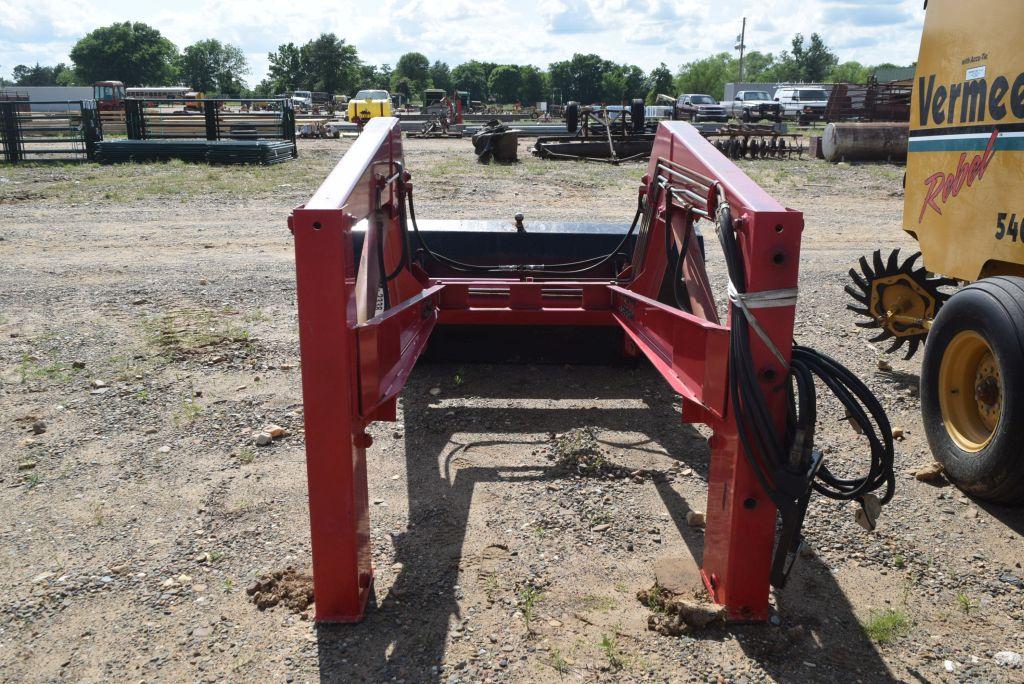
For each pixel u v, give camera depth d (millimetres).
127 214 12859
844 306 7574
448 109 41000
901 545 3646
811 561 3514
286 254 9703
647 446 4582
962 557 3568
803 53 147250
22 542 3592
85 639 2965
